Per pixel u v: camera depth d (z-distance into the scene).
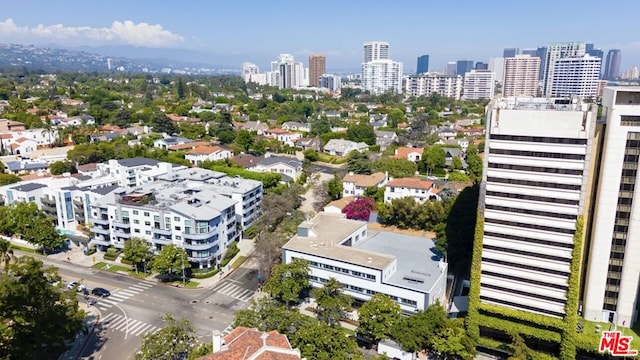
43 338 64.44
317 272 87.81
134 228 105.56
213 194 113.56
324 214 112.19
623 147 65.19
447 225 94.75
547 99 77.75
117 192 110.88
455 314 80.69
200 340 74.88
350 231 100.56
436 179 166.25
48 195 123.00
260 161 177.50
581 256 69.75
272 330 64.88
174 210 98.94
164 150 185.12
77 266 104.81
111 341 76.12
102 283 96.56
